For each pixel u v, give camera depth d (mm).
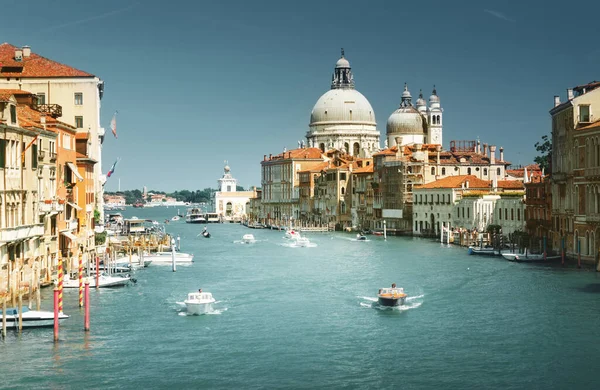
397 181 192125
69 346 59625
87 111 111312
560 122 111812
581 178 101375
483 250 125750
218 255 134750
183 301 78750
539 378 52844
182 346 60625
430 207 175875
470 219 157000
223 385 51688
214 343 61656
